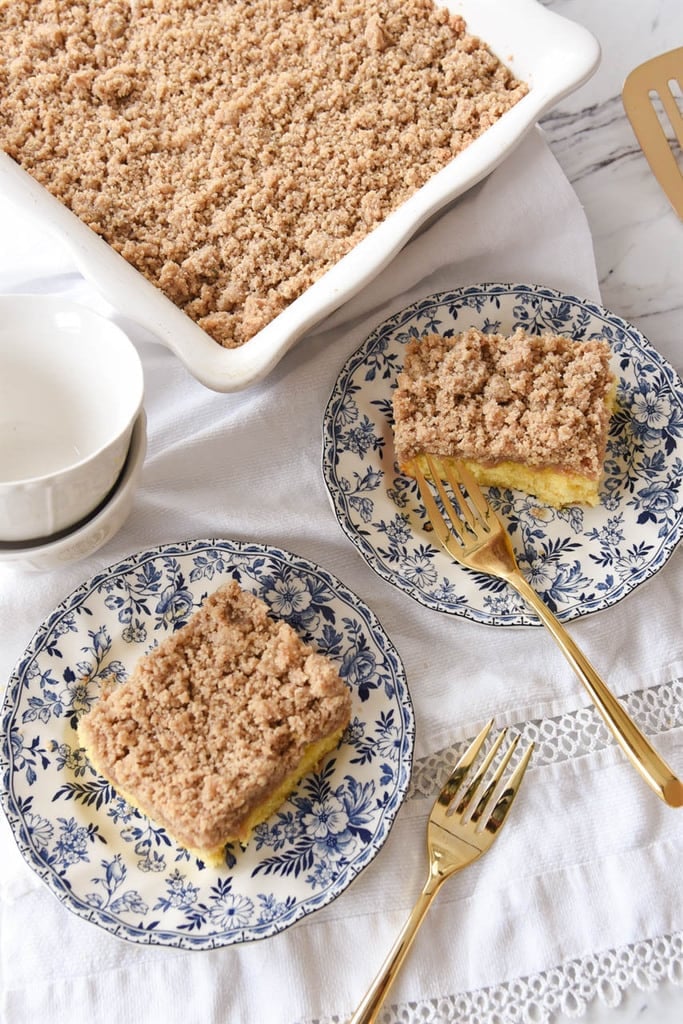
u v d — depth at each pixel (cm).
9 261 74
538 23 73
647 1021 63
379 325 72
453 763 66
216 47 75
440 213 74
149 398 73
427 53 75
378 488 70
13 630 69
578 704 67
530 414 69
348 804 64
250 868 63
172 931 61
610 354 71
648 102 77
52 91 74
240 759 63
